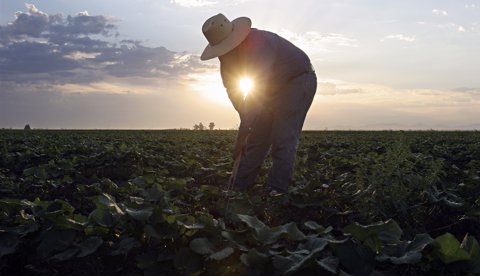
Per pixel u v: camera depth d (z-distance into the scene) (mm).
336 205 5340
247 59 5328
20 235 3564
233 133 27359
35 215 3770
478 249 2947
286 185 5625
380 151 12328
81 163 8375
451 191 5621
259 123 5844
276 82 5617
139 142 14211
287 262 2883
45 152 10234
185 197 5672
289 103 5645
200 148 12078
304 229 4875
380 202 4824
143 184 5719
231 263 3270
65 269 3457
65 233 3479
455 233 4953
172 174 8109
